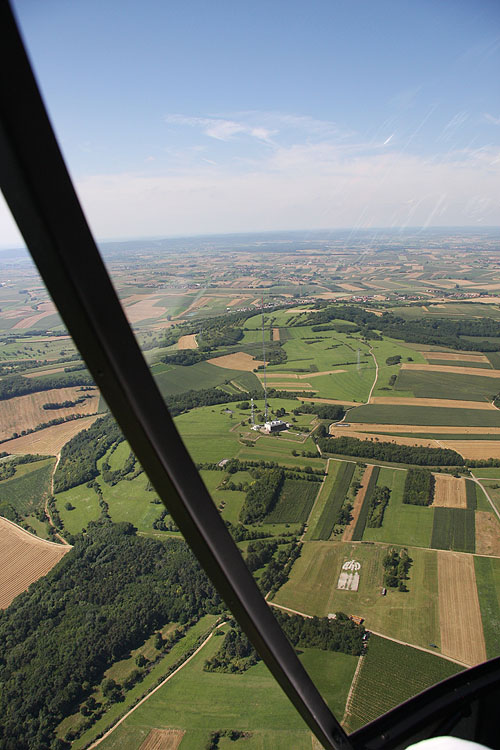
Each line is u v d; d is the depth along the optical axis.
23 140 1.25
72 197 1.40
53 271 1.47
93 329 1.58
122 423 1.80
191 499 2.11
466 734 3.25
